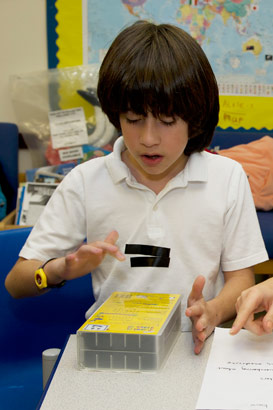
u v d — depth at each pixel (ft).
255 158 7.37
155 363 2.03
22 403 3.15
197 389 1.90
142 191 3.00
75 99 7.82
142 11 8.01
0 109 8.11
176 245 2.98
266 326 2.19
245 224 3.07
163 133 2.43
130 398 1.84
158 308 2.36
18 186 7.72
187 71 2.43
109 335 2.05
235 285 2.94
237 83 8.34
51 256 3.01
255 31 8.21
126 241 3.00
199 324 2.24
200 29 8.15
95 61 8.08
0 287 3.48
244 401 1.78
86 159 7.71
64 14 7.93
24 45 8.02
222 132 7.92
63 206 3.08
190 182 2.99
